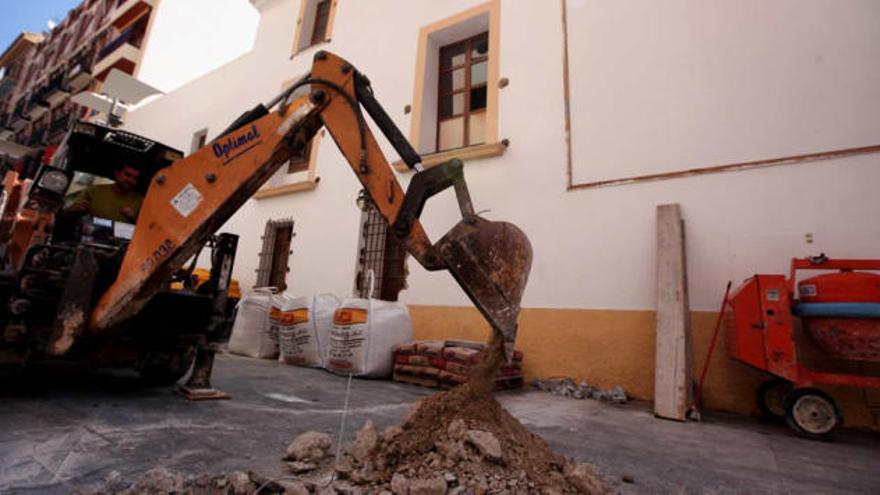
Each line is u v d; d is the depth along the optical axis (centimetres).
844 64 427
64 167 367
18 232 379
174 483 172
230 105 1141
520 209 587
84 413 284
